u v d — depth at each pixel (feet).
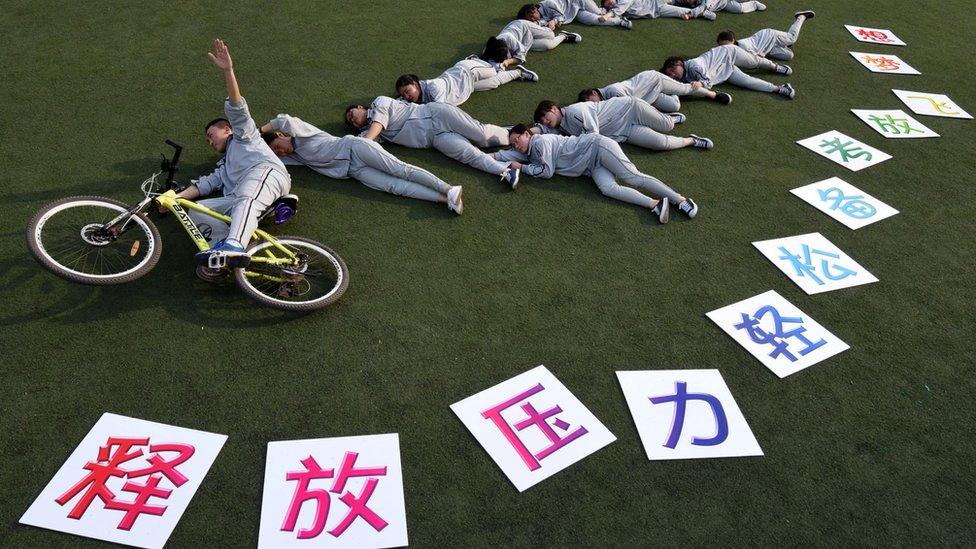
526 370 11.89
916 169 19.06
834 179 18.22
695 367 12.24
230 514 9.36
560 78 22.22
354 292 13.19
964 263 15.49
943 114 22.26
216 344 11.83
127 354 11.48
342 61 21.61
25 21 22.06
